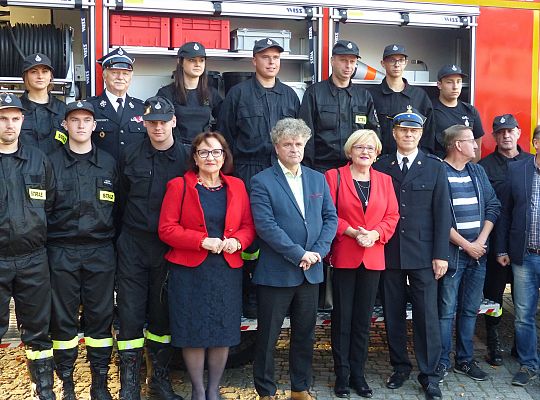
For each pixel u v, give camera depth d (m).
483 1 5.34
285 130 3.81
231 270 3.75
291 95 4.57
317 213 3.83
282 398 4.15
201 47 4.45
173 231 3.67
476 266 4.44
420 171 4.18
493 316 4.75
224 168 3.83
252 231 3.82
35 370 3.76
